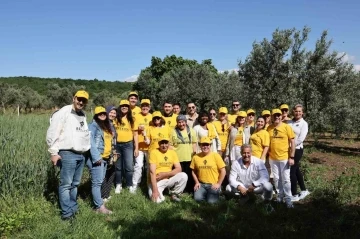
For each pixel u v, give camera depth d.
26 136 8.45
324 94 13.07
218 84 26.78
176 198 7.11
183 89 28.27
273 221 6.12
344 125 14.45
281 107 7.89
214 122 8.49
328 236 5.47
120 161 7.61
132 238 5.10
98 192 6.25
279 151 6.99
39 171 6.53
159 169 7.29
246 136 8.09
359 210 6.81
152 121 7.98
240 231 5.42
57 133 5.44
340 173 10.84
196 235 5.38
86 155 6.18
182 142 7.83
